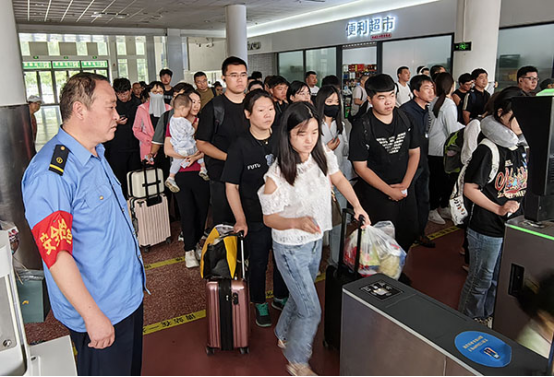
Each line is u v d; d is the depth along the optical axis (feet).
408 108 13.28
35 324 9.82
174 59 54.24
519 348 4.77
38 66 67.62
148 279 11.93
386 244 7.14
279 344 7.03
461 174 8.18
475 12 20.59
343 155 12.13
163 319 9.72
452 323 5.12
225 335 7.23
